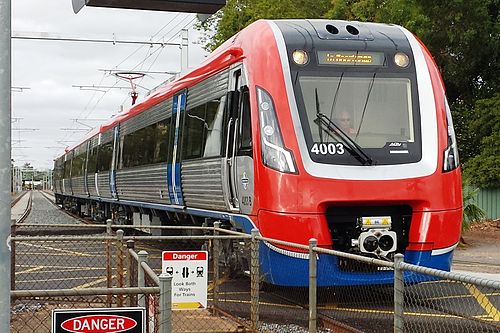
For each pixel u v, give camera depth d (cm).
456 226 938
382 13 2142
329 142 920
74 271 1273
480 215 1808
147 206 1669
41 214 3766
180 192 1335
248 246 944
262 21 1022
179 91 1373
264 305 946
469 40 2202
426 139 948
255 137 936
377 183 902
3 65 377
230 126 1041
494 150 2280
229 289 1029
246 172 966
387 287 962
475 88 2502
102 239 833
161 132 1510
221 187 1087
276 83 934
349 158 916
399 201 912
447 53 2328
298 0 2517
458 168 959
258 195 923
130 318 454
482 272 1284
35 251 1551
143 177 1675
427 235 912
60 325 441
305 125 920
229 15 2731
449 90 2544
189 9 593
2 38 377
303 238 880
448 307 799
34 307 856
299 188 888
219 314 856
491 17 2262
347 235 920
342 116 938
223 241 1041
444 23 2178
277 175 898
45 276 1223
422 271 509
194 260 787
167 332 461
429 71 989
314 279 711
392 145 937
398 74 974
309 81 943
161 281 464
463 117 2439
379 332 700
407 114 960
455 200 938
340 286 899
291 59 946
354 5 2222
